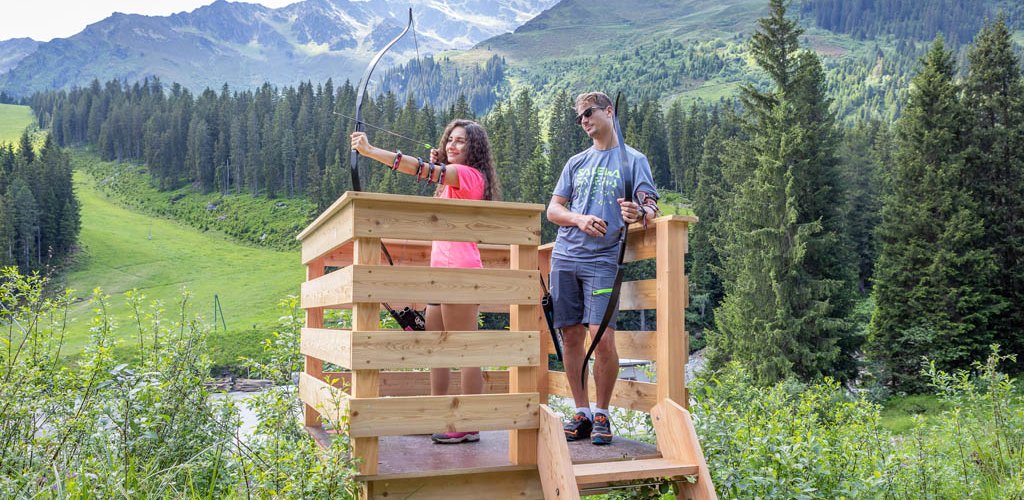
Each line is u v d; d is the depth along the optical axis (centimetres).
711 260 6494
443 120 11800
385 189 8456
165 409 490
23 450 440
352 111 13900
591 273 374
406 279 311
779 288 3050
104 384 471
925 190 3225
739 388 601
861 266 6022
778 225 3189
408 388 502
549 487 309
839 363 3120
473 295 321
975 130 3275
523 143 10338
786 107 3266
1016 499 524
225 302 8481
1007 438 626
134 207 14362
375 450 301
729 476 401
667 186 11356
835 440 548
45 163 11225
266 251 11850
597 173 384
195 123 15450
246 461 447
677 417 345
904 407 2733
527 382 329
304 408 484
